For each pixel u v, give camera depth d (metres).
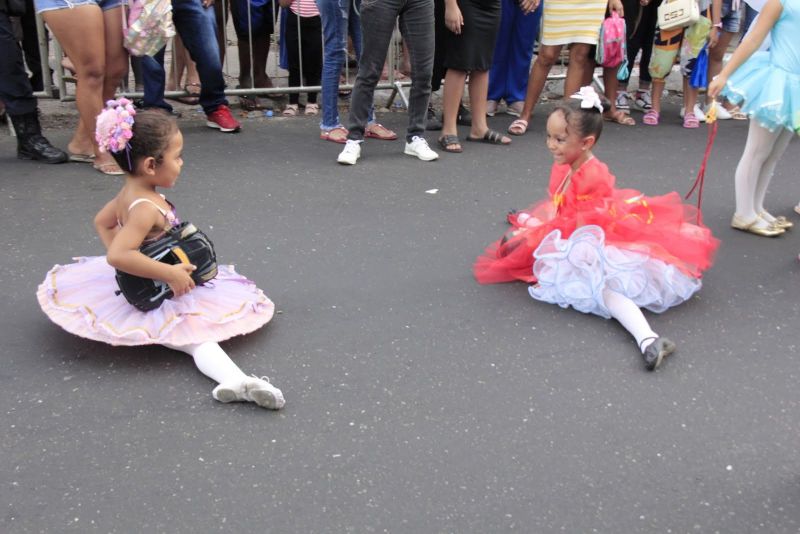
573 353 3.32
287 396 3.00
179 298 3.23
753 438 2.81
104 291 3.31
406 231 4.57
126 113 2.99
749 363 3.29
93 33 5.18
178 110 7.18
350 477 2.58
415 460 2.67
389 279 3.95
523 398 3.01
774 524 2.41
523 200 5.13
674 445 2.77
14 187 5.11
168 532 2.35
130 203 3.10
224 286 3.45
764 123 4.26
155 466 2.62
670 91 8.58
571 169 3.95
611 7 6.87
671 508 2.47
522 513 2.44
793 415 2.95
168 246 3.16
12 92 5.42
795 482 2.60
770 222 4.68
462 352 3.32
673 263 3.68
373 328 3.49
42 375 3.09
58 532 2.34
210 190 5.16
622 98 7.68
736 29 7.36
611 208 3.76
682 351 3.36
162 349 3.28
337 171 5.64
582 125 3.73
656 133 6.98
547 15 6.60
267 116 7.16
